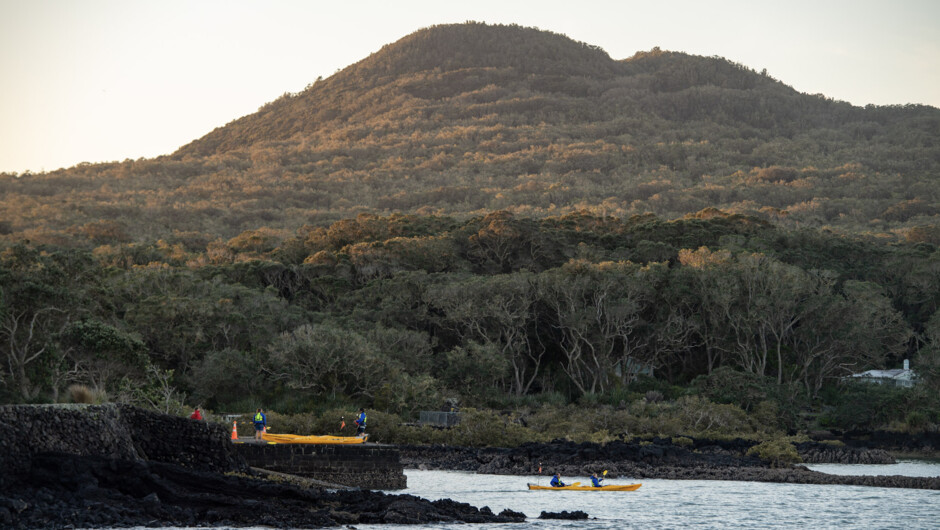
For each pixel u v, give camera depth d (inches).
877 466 2999.5
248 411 3260.3
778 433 3535.9
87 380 2704.2
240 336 4005.9
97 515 1344.7
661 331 4424.2
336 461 2026.3
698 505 2000.5
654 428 3420.3
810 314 4505.4
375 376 3622.0
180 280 4434.1
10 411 1440.7
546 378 4527.6
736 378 3956.7
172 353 3764.8
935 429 3777.1
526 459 2768.2
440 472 2593.5
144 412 1711.4
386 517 1544.0
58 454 1462.8
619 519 1782.7
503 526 1609.3
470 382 3983.8
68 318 2874.0
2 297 2699.3
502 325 4419.3
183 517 1414.9
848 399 4050.2
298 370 3486.7
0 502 1307.8
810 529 1717.5
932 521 1818.4
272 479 1835.6
